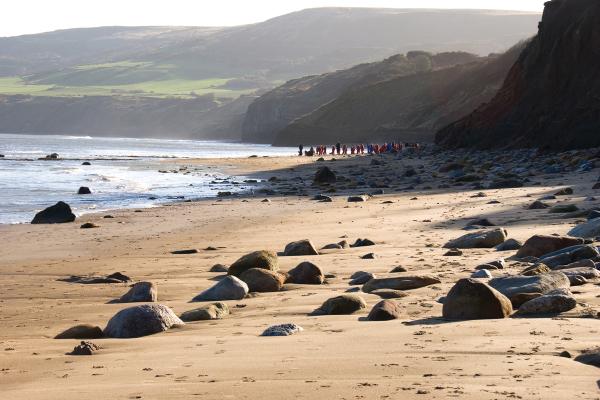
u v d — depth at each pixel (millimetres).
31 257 19797
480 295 8609
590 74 61469
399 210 28578
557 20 67938
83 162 79125
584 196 27297
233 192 43219
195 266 17016
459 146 80938
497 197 30125
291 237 22266
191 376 6562
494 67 156750
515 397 5406
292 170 67562
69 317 11359
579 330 7586
